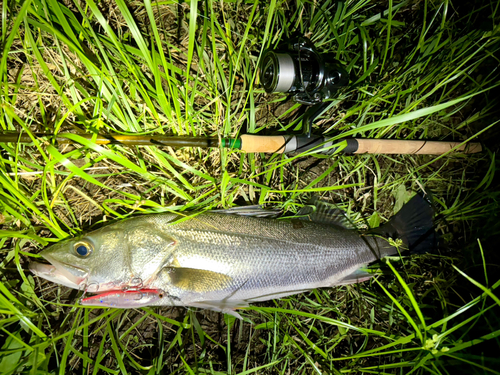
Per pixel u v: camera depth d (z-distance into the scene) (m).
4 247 0.46
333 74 0.44
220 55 0.52
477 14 0.55
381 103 0.55
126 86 0.49
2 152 0.47
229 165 0.52
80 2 0.48
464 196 0.56
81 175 0.40
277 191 0.47
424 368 0.45
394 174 0.56
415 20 0.55
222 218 0.44
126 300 0.41
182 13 0.51
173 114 0.48
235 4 0.51
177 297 0.42
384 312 0.52
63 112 0.48
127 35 0.49
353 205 0.55
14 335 0.41
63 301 0.47
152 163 0.48
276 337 0.48
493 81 0.55
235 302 0.45
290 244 0.45
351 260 0.48
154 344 0.49
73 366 0.46
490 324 0.47
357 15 0.52
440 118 0.56
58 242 0.42
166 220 0.43
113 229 0.42
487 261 0.53
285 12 0.52
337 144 0.46
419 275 0.53
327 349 0.50
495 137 0.56
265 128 0.53
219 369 0.49
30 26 0.45
